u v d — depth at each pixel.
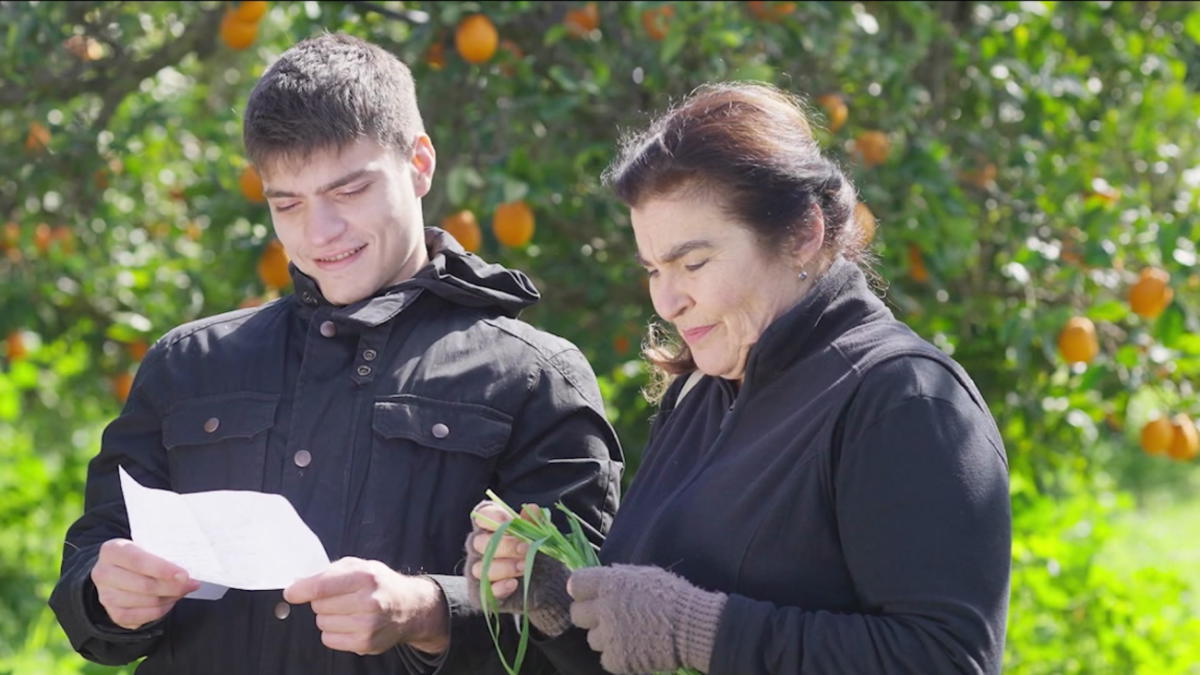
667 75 4.72
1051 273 4.90
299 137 2.51
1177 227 4.65
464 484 2.55
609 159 4.72
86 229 6.15
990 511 2.04
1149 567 5.58
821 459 2.11
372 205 2.56
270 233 4.71
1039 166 5.17
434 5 4.55
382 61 2.64
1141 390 5.25
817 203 2.21
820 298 2.20
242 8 4.66
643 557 2.29
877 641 1.99
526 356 2.65
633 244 5.03
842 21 4.83
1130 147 5.54
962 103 5.37
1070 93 5.17
